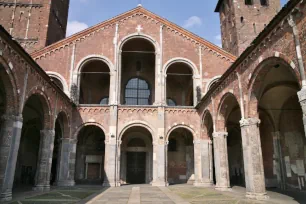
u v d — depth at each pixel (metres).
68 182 27.33
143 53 37.16
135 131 34.56
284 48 13.70
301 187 23.58
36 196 18.16
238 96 19.22
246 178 17.64
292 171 24.62
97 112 29.69
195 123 30.33
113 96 30.22
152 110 30.16
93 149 34.62
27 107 26.94
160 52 32.56
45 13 37.62
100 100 37.88
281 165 25.64
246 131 17.84
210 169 28.69
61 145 27.86
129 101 36.91
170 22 33.69
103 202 15.55
